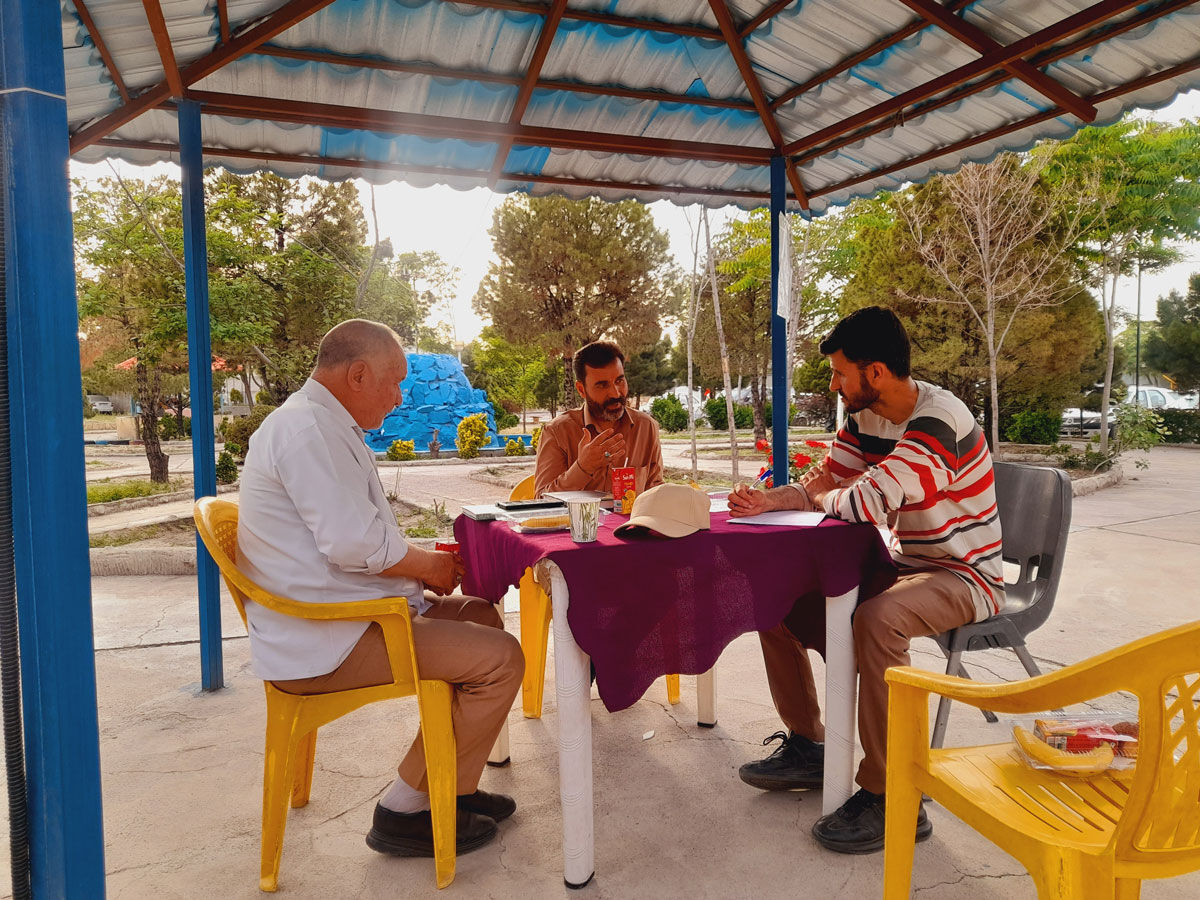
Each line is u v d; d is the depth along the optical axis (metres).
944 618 2.47
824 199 5.54
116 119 3.79
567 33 3.74
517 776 2.90
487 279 27.53
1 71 1.52
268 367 15.62
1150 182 12.73
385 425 24.30
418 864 2.35
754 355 22.19
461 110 4.33
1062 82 3.64
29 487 1.56
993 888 2.16
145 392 13.33
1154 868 1.33
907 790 1.75
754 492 2.63
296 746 2.26
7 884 2.31
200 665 4.23
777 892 2.16
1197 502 9.28
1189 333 24.78
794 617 2.71
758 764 2.75
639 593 2.16
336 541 2.19
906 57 3.78
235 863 2.36
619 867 2.29
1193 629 1.17
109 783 2.89
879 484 2.41
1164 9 3.05
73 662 1.59
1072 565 6.04
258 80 3.86
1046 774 1.66
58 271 1.56
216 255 12.32
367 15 3.45
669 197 5.39
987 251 11.89
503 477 14.67
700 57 4.07
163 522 8.72
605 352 3.52
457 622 2.33
